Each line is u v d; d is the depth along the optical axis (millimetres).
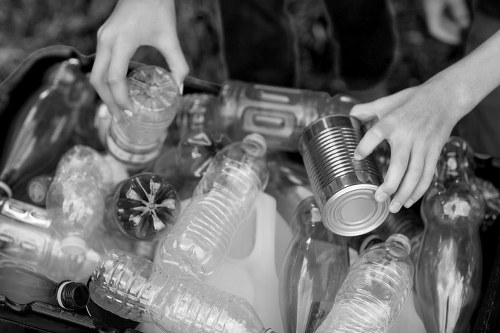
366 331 1067
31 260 1180
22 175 1299
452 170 1257
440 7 1723
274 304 1166
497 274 1155
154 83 1229
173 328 1097
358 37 1541
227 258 1180
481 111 1608
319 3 1947
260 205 1216
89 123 1326
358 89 1592
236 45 1527
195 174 1241
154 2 1222
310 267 1158
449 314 1158
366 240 1180
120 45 1187
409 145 1076
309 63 1880
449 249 1184
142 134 1227
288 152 1327
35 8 1976
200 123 1313
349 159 1084
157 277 1115
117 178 1254
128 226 1156
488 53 1136
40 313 1061
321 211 1098
